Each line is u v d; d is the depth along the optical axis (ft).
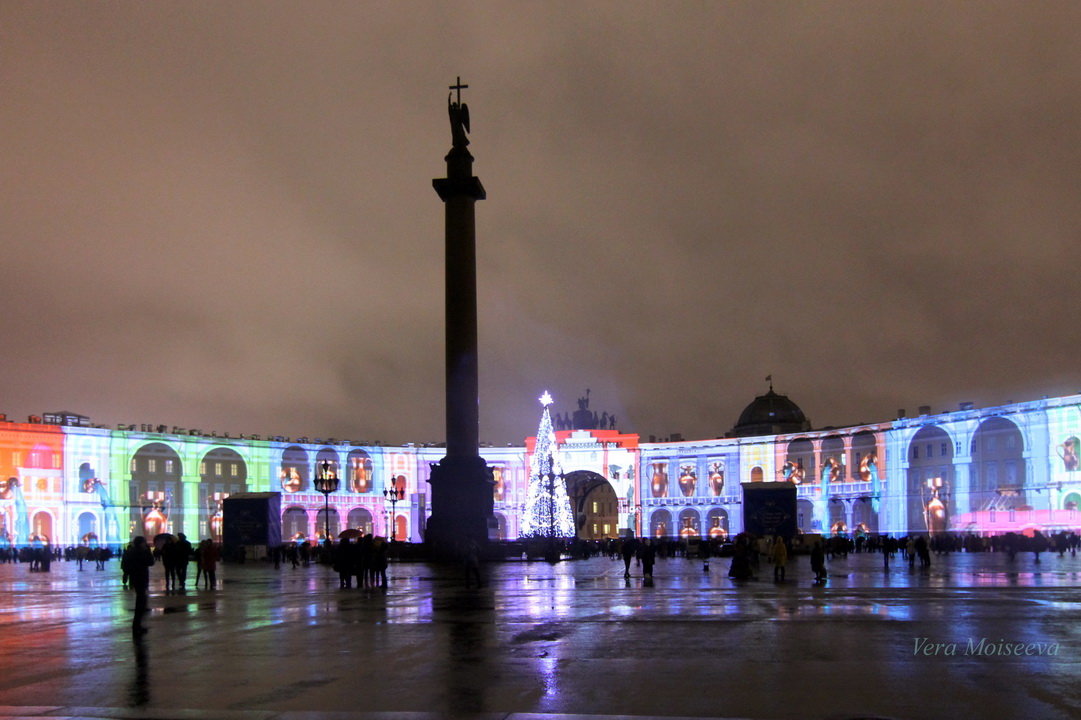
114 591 116.98
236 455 399.03
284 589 116.47
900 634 62.39
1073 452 298.15
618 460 447.83
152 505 363.76
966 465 339.16
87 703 42.24
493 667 50.96
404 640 62.69
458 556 184.24
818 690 43.50
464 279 189.37
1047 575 129.80
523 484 449.48
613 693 43.29
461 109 194.18
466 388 187.73
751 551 165.89
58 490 340.80
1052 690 43.16
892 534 370.53
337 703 41.86
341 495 431.02
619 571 156.56
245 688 45.60
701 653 55.01
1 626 73.82
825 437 404.16
